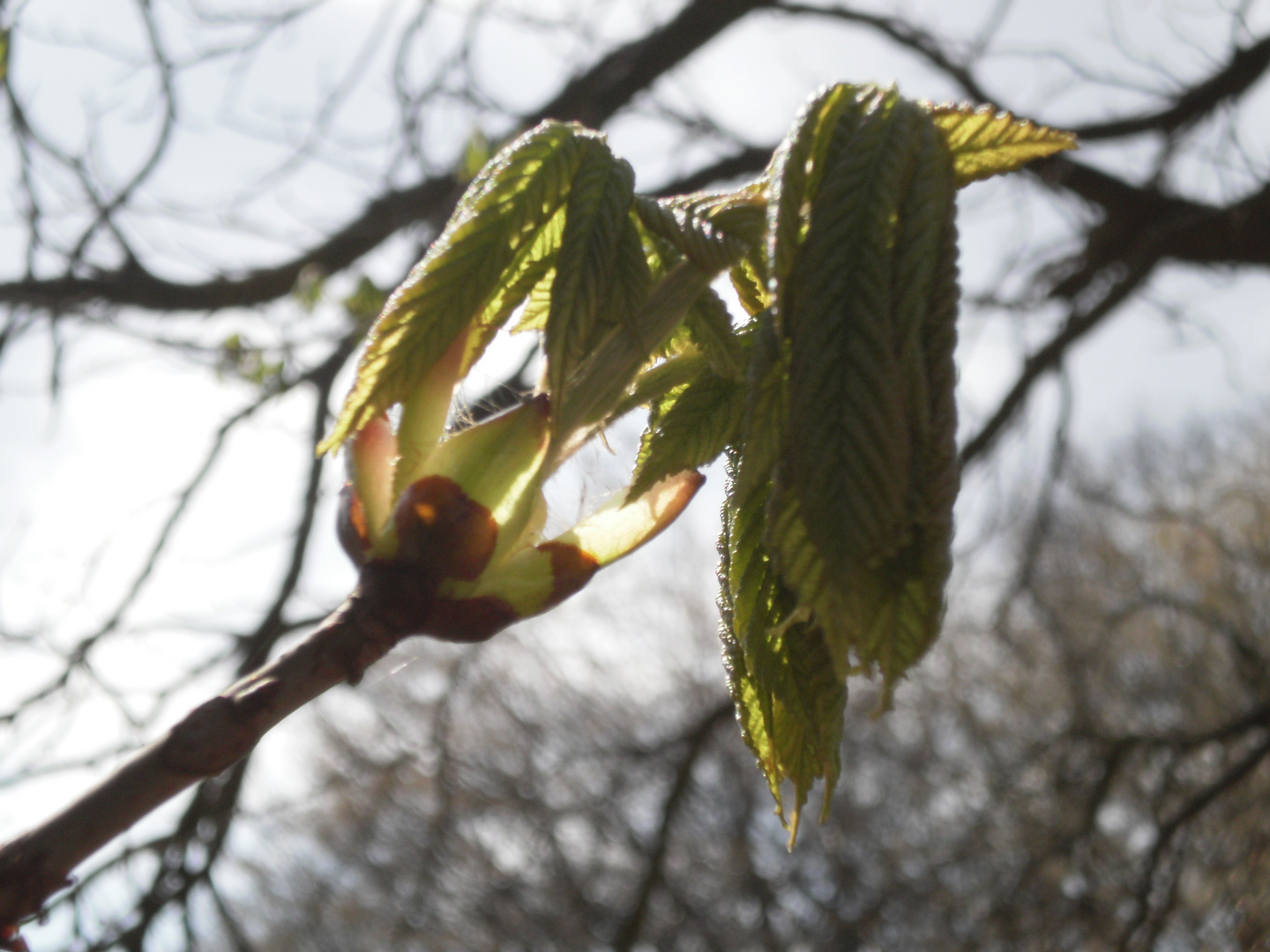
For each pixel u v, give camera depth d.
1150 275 6.35
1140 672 9.64
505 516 0.78
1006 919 6.88
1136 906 6.27
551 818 10.33
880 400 0.66
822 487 0.65
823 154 0.76
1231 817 6.62
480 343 0.84
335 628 0.71
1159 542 9.52
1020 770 7.72
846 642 0.65
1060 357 6.30
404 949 11.07
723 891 13.14
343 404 0.78
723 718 7.71
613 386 0.81
